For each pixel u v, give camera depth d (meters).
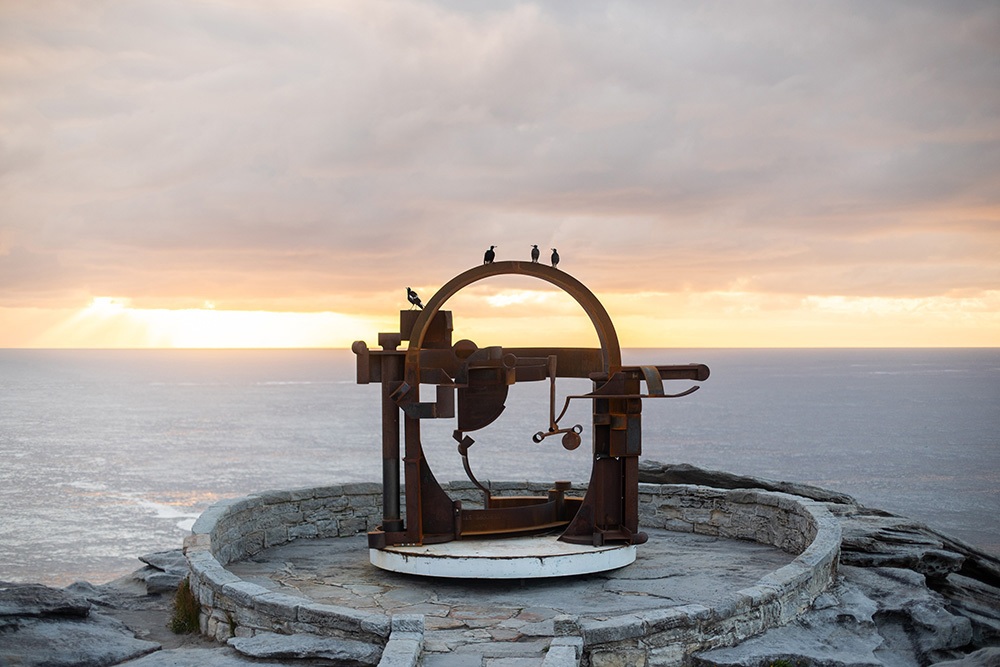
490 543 10.25
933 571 11.12
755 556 11.29
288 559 11.26
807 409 161.25
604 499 10.26
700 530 12.85
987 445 103.81
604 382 10.21
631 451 10.11
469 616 8.64
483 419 10.80
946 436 115.12
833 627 8.86
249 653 7.66
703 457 93.94
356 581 10.12
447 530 10.35
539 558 9.65
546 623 8.27
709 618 7.91
